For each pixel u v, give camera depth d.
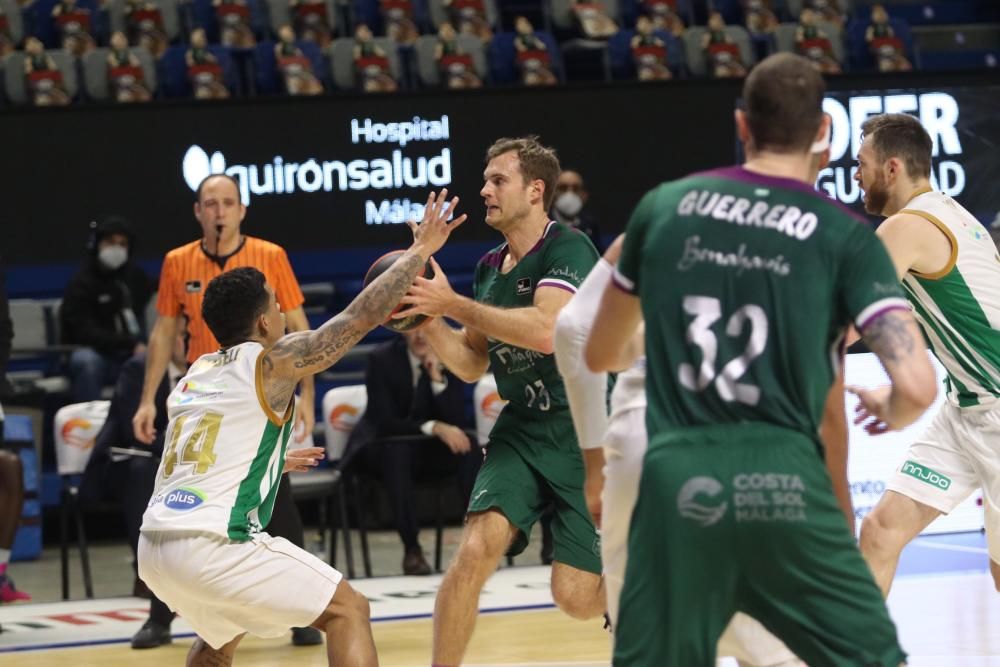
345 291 16.97
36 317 15.83
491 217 6.43
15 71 18.08
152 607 8.93
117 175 15.83
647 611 3.76
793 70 3.92
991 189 16.61
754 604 3.79
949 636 8.08
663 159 16.81
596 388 4.56
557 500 6.24
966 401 6.63
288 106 16.12
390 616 9.68
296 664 8.22
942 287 6.48
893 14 22.55
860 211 16.30
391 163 16.31
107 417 10.82
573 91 16.64
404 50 19.67
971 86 16.59
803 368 3.76
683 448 3.77
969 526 13.08
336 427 12.22
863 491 12.15
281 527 8.53
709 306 3.81
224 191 8.73
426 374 11.91
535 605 9.97
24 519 13.73
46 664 8.33
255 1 20.12
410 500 11.79
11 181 15.65
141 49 18.64
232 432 5.84
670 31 20.83
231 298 6.06
